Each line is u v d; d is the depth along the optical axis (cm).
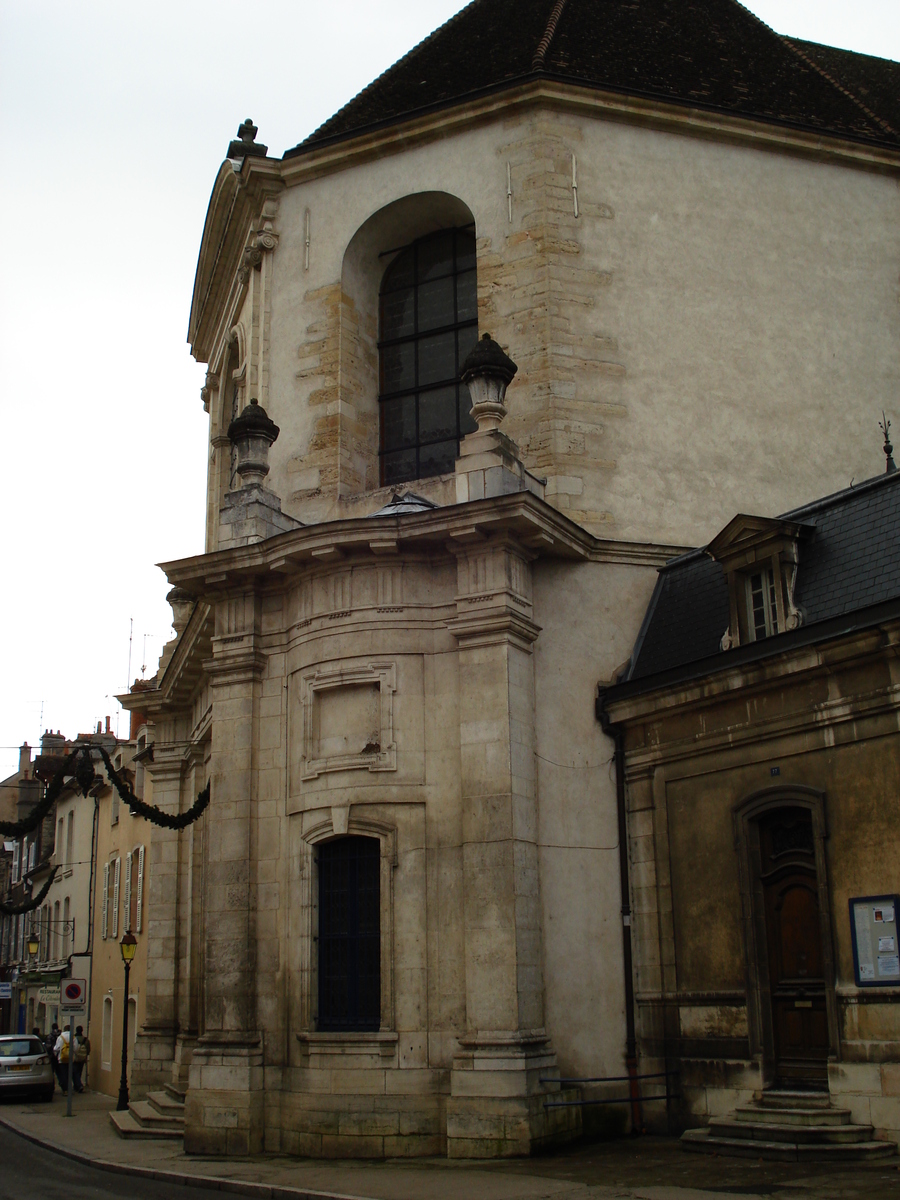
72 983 2630
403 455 2111
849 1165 1216
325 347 2086
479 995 1527
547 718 1703
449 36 2359
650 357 1947
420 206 2102
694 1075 1545
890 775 1351
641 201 2011
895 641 1339
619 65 2128
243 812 1758
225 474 2652
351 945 1638
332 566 1745
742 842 1523
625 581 1822
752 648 1513
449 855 1616
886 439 1847
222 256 2459
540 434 1870
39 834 5078
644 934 1647
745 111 2097
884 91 2688
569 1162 1377
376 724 1689
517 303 1941
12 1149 1967
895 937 1314
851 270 2125
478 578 1669
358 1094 1553
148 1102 2295
